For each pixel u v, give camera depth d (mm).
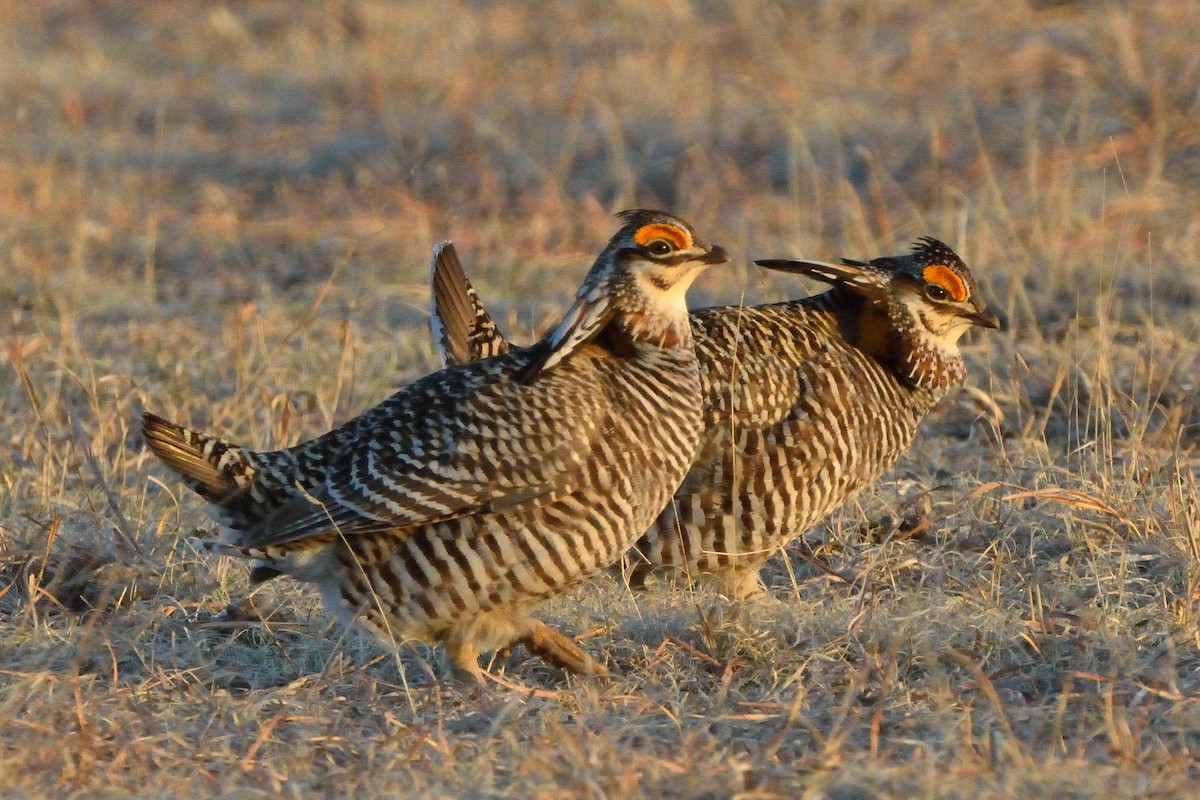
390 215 41594
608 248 17812
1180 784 14094
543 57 52969
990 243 33719
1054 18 49188
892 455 20453
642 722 16078
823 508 19719
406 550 17188
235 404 25906
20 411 27031
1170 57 42625
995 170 39469
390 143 46531
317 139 48562
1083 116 39469
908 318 20156
